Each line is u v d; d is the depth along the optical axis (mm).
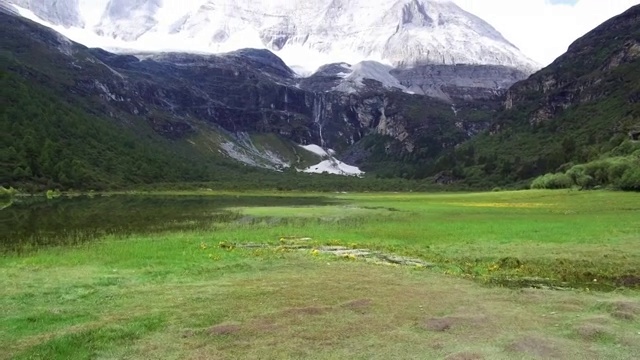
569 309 20797
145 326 18797
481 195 138750
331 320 19062
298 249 39125
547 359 15203
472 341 16781
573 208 79750
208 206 107000
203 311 20625
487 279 27812
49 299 23000
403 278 27375
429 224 58250
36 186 164875
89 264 31719
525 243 40344
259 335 17484
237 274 28500
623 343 16594
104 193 176125
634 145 153500
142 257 34219
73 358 15906
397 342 16734
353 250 38844
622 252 35156
